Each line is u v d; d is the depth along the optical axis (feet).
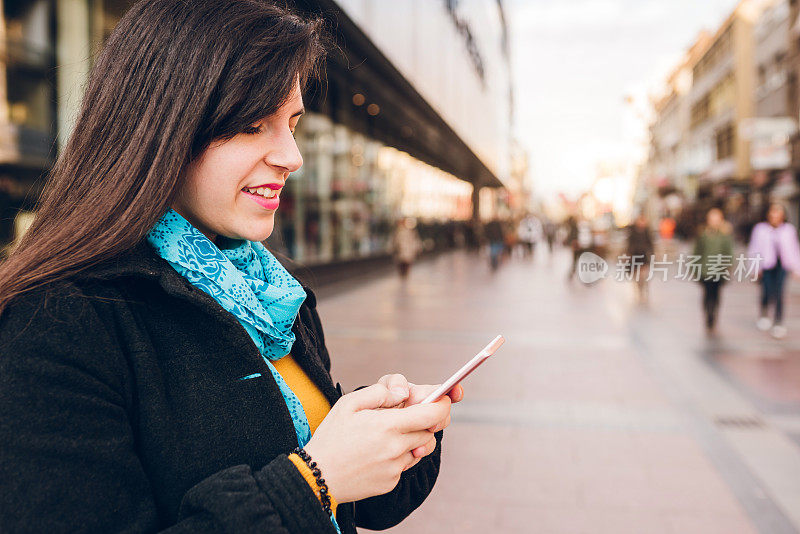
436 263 80.07
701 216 99.35
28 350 2.14
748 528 10.13
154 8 2.63
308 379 3.22
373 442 2.44
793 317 31.94
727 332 27.81
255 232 2.77
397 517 3.41
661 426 15.01
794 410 16.24
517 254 102.68
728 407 16.53
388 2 41.78
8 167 18.99
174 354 2.51
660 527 10.20
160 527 2.37
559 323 30.37
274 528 2.23
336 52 3.72
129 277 2.55
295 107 2.81
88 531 2.10
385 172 67.97
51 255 2.38
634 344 25.05
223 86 2.51
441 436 3.65
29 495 2.02
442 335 26.94
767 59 104.47
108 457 2.16
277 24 2.66
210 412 2.49
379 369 20.66
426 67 58.75
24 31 19.62
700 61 147.64
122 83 2.57
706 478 12.03
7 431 2.03
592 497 11.28
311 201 44.50
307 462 2.42
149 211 2.45
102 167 2.52
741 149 112.98
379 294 43.16
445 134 78.13
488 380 19.26
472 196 146.00
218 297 2.68
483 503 11.09
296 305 3.03
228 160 2.61
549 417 15.67
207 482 2.29
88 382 2.20
